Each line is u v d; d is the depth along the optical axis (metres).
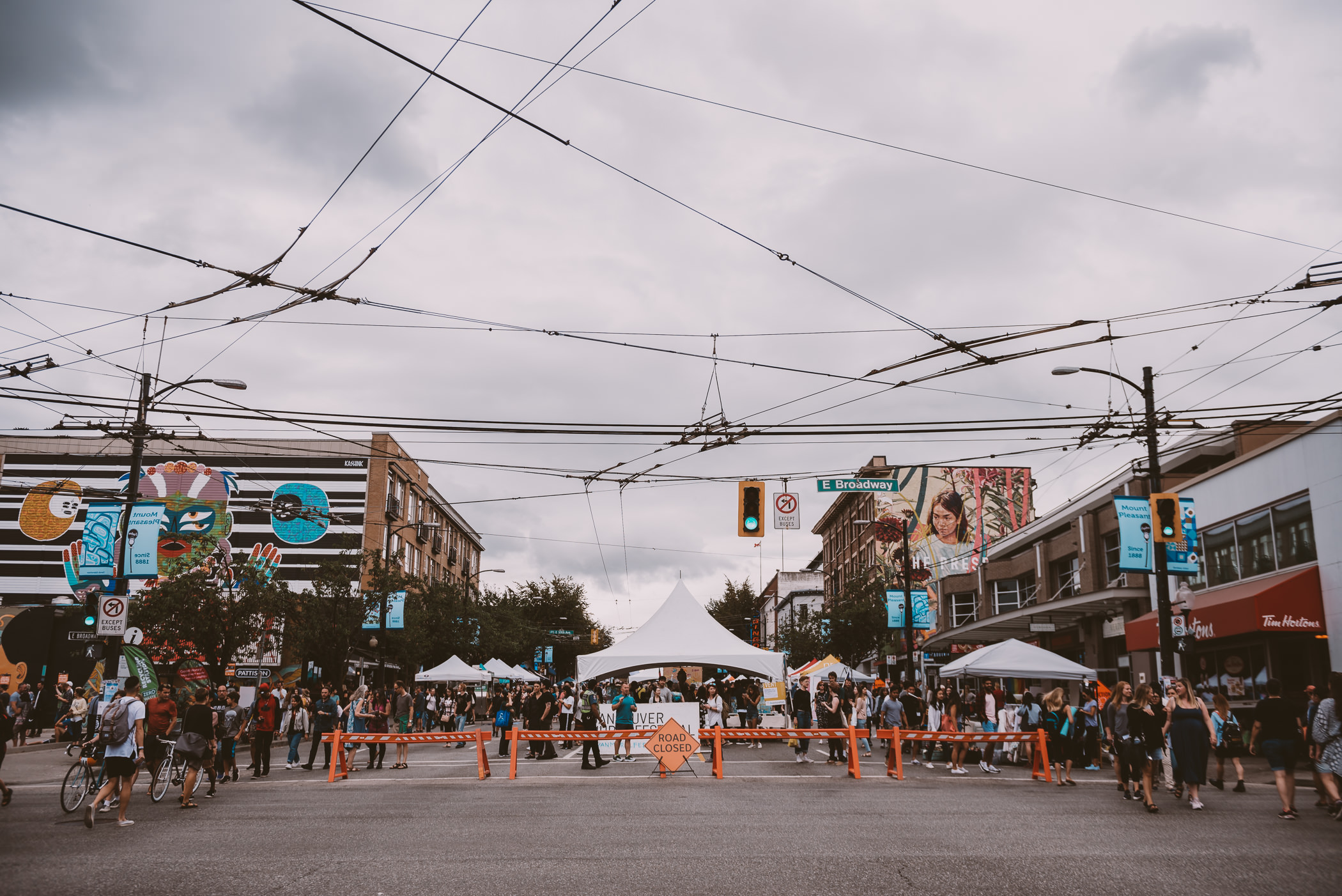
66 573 49.66
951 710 21.58
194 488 50.38
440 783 17.61
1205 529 27.66
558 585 88.69
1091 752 20.16
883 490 22.42
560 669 89.56
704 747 27.11
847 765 21.66
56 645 35.00
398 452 54.19
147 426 22.84
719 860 8.88
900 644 52.31
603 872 8.25
